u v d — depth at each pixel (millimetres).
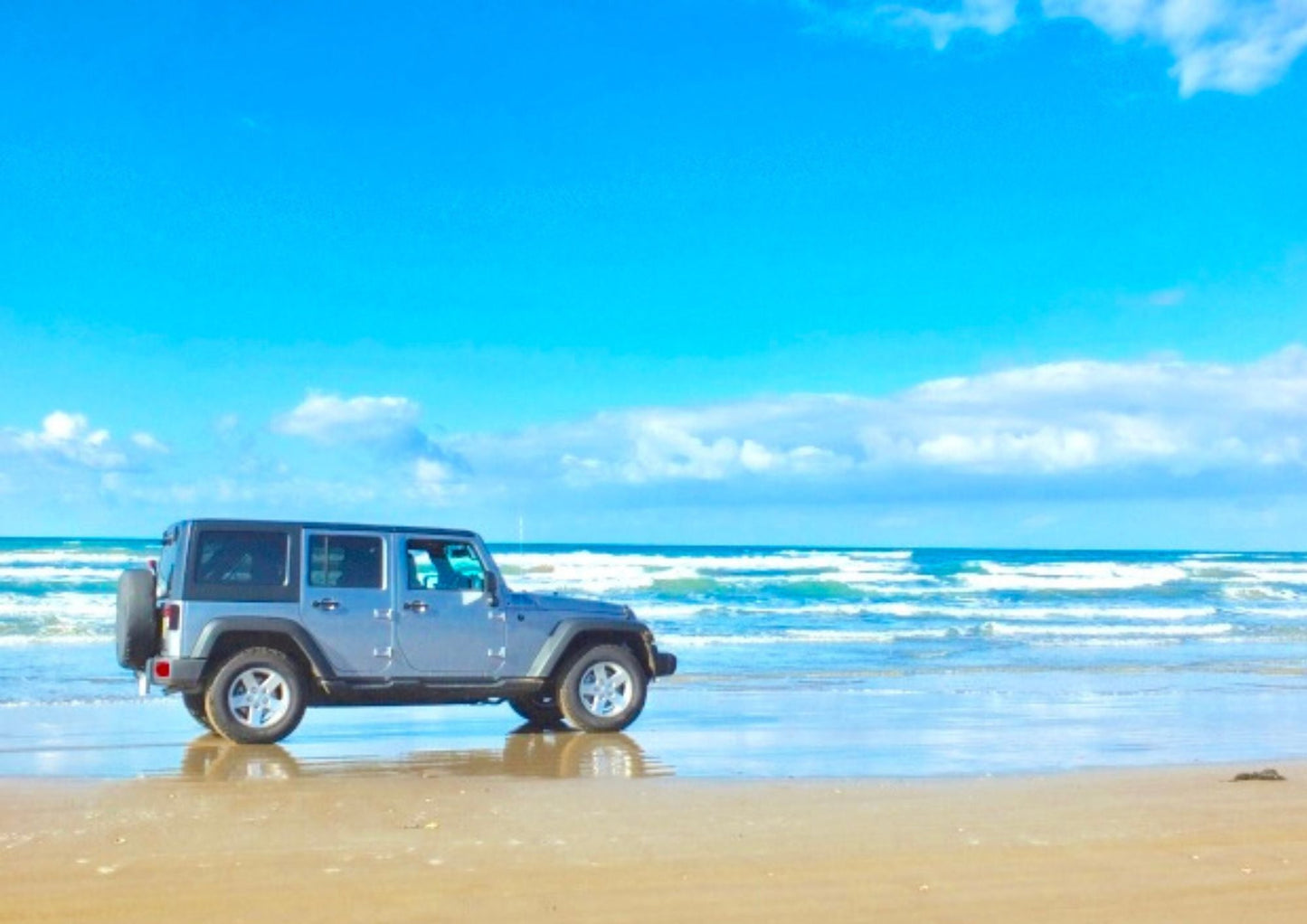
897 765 9555
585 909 5062
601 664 11750
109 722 12211
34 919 4910
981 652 22703
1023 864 5832
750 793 7875
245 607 10562
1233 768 9266
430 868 5699
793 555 57188
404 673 10992
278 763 9562
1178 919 4992
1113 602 39094
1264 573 51344
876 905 5148
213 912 5000
